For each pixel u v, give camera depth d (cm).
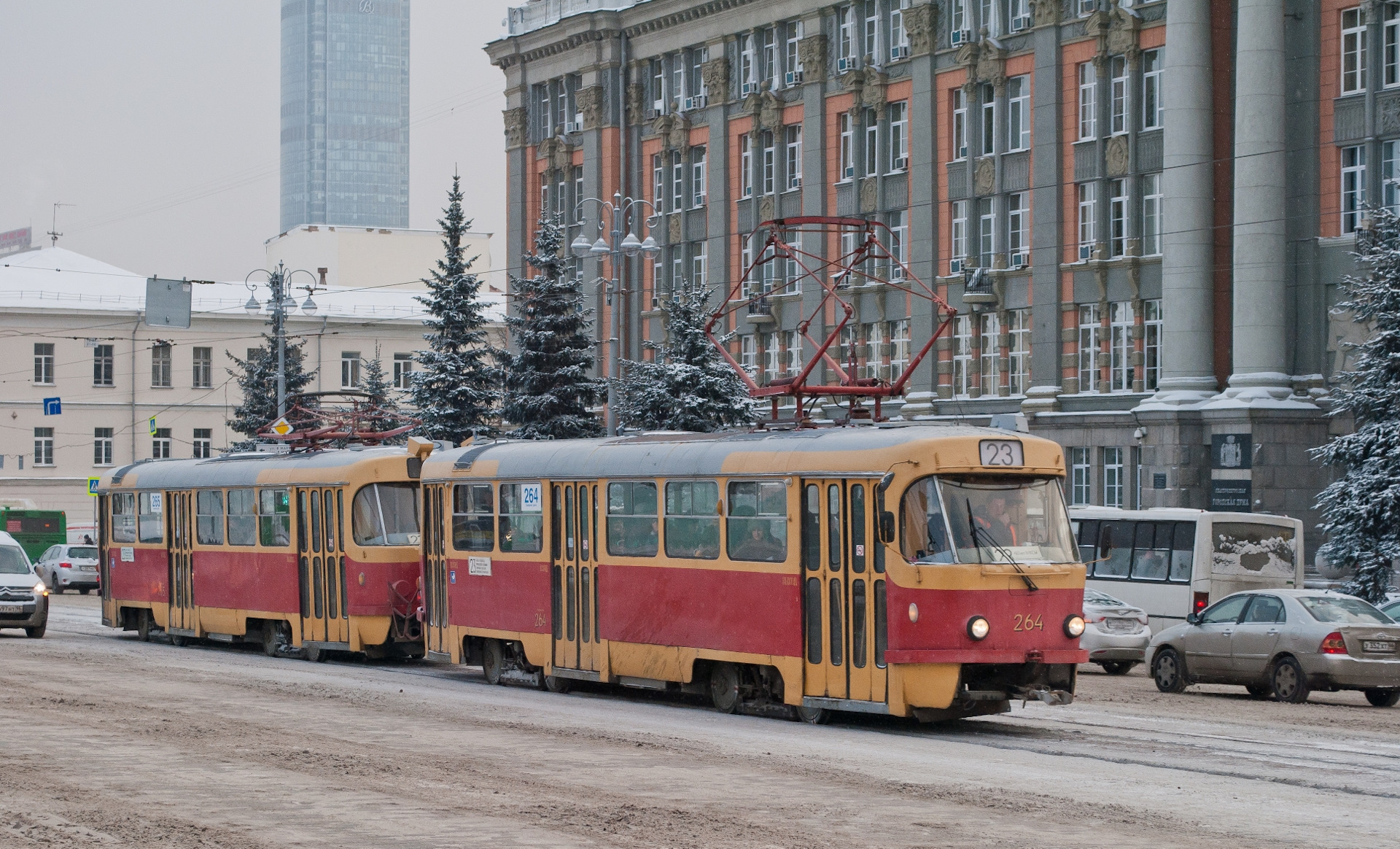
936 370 5150
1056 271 4772
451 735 1711
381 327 9162
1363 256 3500
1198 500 4334
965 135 5047
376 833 1130
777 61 5716
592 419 4834
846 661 1828
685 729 1795
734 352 5866
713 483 2027
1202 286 4378
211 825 1159
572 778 1402
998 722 1920
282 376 5075
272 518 2927
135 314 8688
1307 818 1239
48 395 8556
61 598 5525
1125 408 4588
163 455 8794
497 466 2423
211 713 1916
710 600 2020
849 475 1828
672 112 6131
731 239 5884
